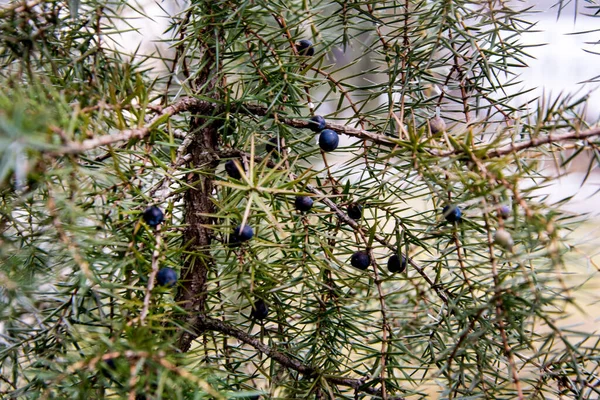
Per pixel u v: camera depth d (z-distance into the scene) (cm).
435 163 40
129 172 41
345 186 44
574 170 39
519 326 40
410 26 47
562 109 39
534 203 41
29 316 46
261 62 45
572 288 39
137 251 38
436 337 44
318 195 41
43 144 32
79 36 44
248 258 42
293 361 44
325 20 47
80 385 37
